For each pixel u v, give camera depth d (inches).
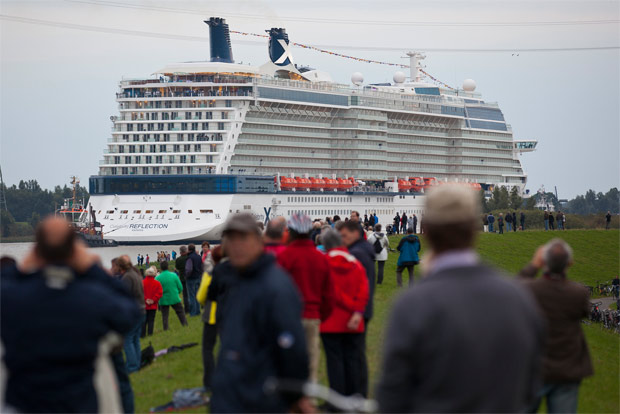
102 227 7568.9
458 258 533.0
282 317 676.1
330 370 1112.2
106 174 7864.2
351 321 1099.9
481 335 502.0
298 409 676.1
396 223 6466.5
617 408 1380.4
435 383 505.0
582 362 904.3
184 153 7849.4
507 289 521.7
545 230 6392.7
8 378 638.5
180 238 7445.9
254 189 7800.2
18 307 625.0
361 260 1254.3
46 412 628.7
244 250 695.1
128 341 1577.3
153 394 1337.4
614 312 3592.5
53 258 647.1
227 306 713.6
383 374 516.7
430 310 506.9
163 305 2199.8
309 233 1031.0
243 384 676.7
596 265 5497.1
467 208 535.8
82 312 631.8
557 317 892.6
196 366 1535.4
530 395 537.3
